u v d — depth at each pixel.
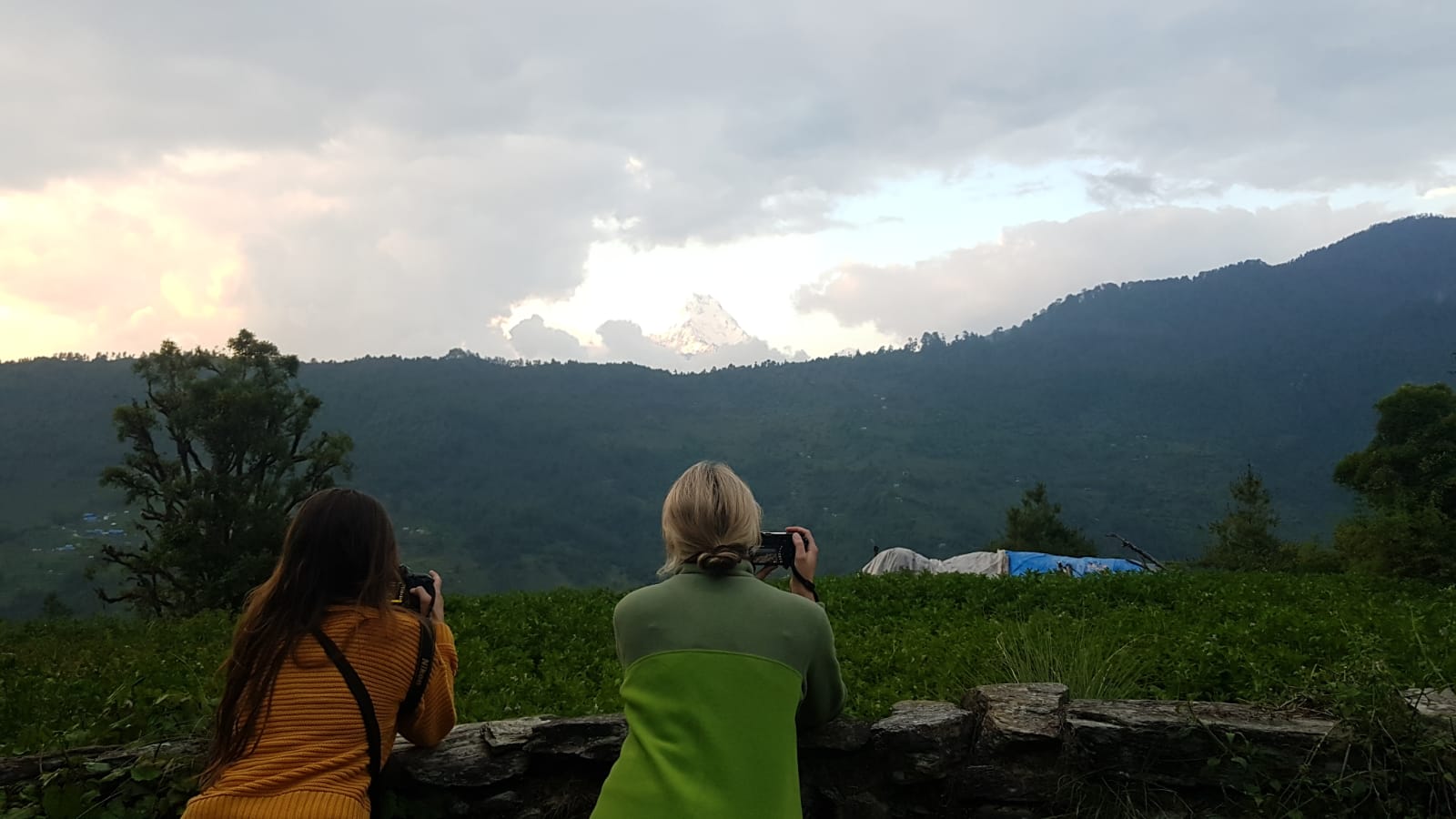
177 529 28.61
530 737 3.82
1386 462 25.25
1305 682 4.54
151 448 30.69
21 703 6.07
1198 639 6.81
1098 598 11.28
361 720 3.01
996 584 12.30
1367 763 3.79
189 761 3.66
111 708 4.32
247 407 30.25
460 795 3.77
